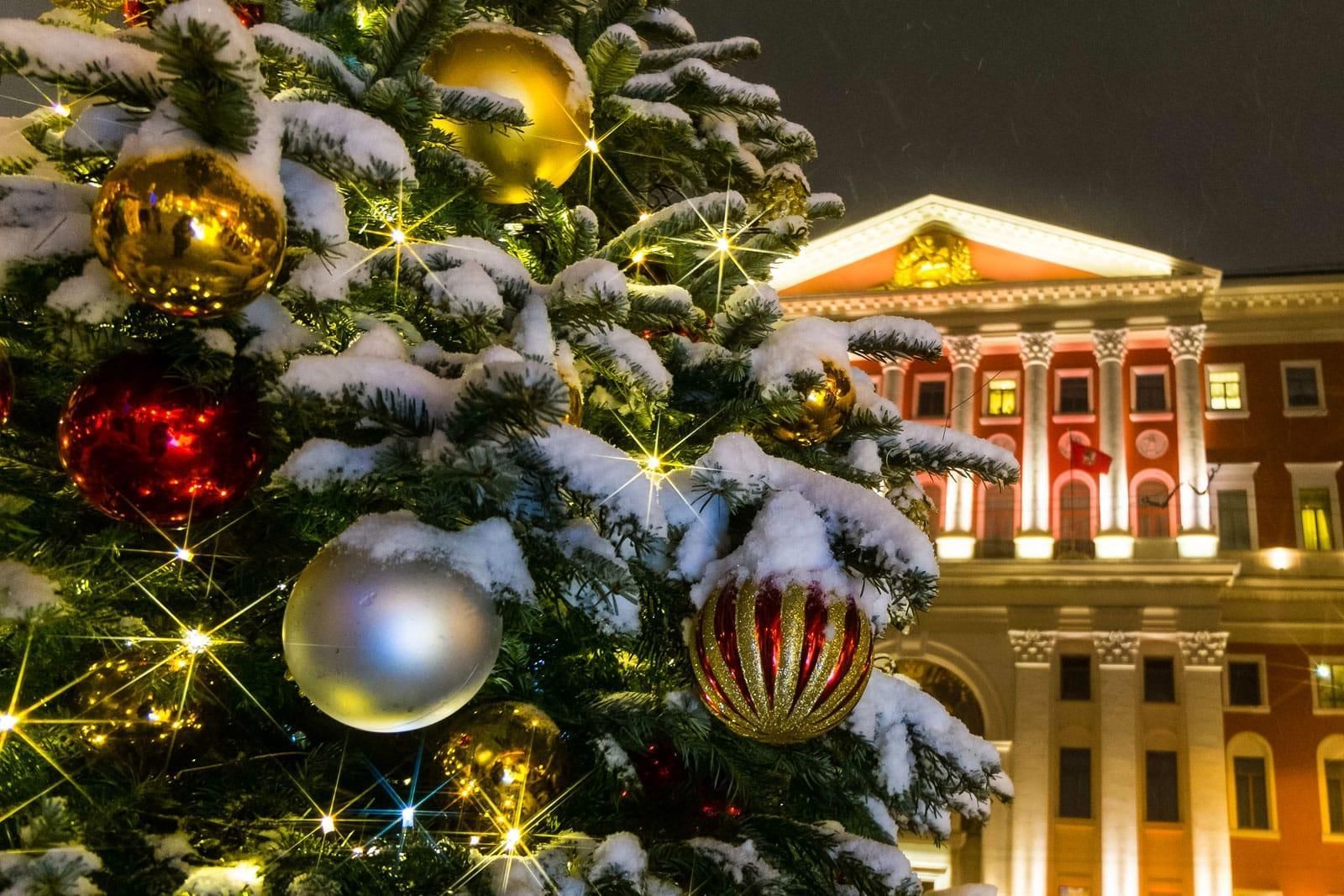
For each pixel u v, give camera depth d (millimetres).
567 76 2066
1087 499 21000
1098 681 19719
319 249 1474
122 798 1541
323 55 1757
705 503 1689
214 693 1789
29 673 1646
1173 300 21484
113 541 1739
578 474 1489
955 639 20641
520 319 1709
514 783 1736
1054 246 22344
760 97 2549
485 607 1434
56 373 1688
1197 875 18109
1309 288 21062
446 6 1750
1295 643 19688
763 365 2121
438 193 2035
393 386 1368
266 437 1562
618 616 1617
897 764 2107
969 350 22062
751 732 1667
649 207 2967
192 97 1246
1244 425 20984
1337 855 18250
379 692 1381
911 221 23078
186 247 1282
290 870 1539
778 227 2432
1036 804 18953
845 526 1646
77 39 1348
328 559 1408
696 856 1805
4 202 1504
